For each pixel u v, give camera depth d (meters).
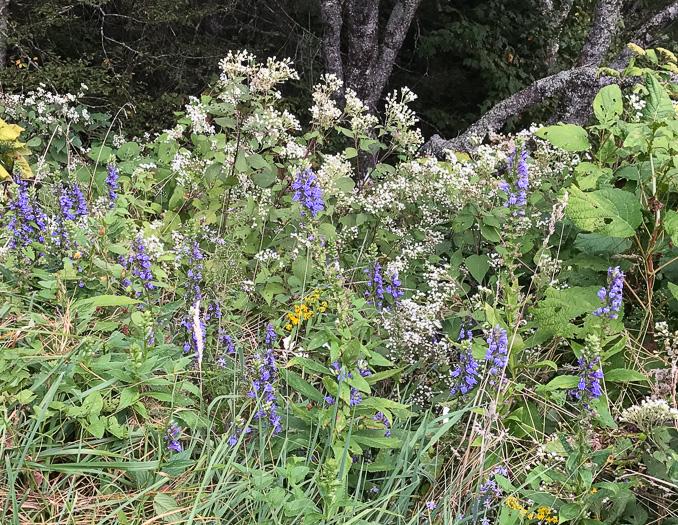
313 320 3.43
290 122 4.46
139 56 12.38
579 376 2.53
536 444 2.84
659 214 3.21
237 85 4.23
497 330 2.80
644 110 3.53
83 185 4.39
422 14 15.37
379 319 3.45
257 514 2.35
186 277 3.43
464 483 2.66
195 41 13.23
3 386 2.41
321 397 2.57
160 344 2.92
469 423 2.93
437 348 3.25
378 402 2.56
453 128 15.23
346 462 2.46
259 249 4.21
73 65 10.93
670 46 13.85
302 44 13.52
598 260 3.50
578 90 7.80
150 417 2.72
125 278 3.12
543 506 2.46
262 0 14.07
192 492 2.40
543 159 4.57
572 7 15.98
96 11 13.09
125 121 11.13
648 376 2.99
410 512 2.62
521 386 2.87
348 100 4.57
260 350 3.00
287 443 2.67
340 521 2.29
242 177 4.58
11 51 11.72
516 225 3.75
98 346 2.74
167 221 4.23
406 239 4.36
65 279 3.01
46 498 2.28
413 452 2.79
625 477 2.68
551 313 3.01
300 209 3.84
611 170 3.70
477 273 3.91
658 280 3.62
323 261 2.69
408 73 15.71
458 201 4.16
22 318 2.90
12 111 5.81
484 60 13.96
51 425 2.46
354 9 10.32
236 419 2.58
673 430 2.81
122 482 2.41
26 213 3.23
